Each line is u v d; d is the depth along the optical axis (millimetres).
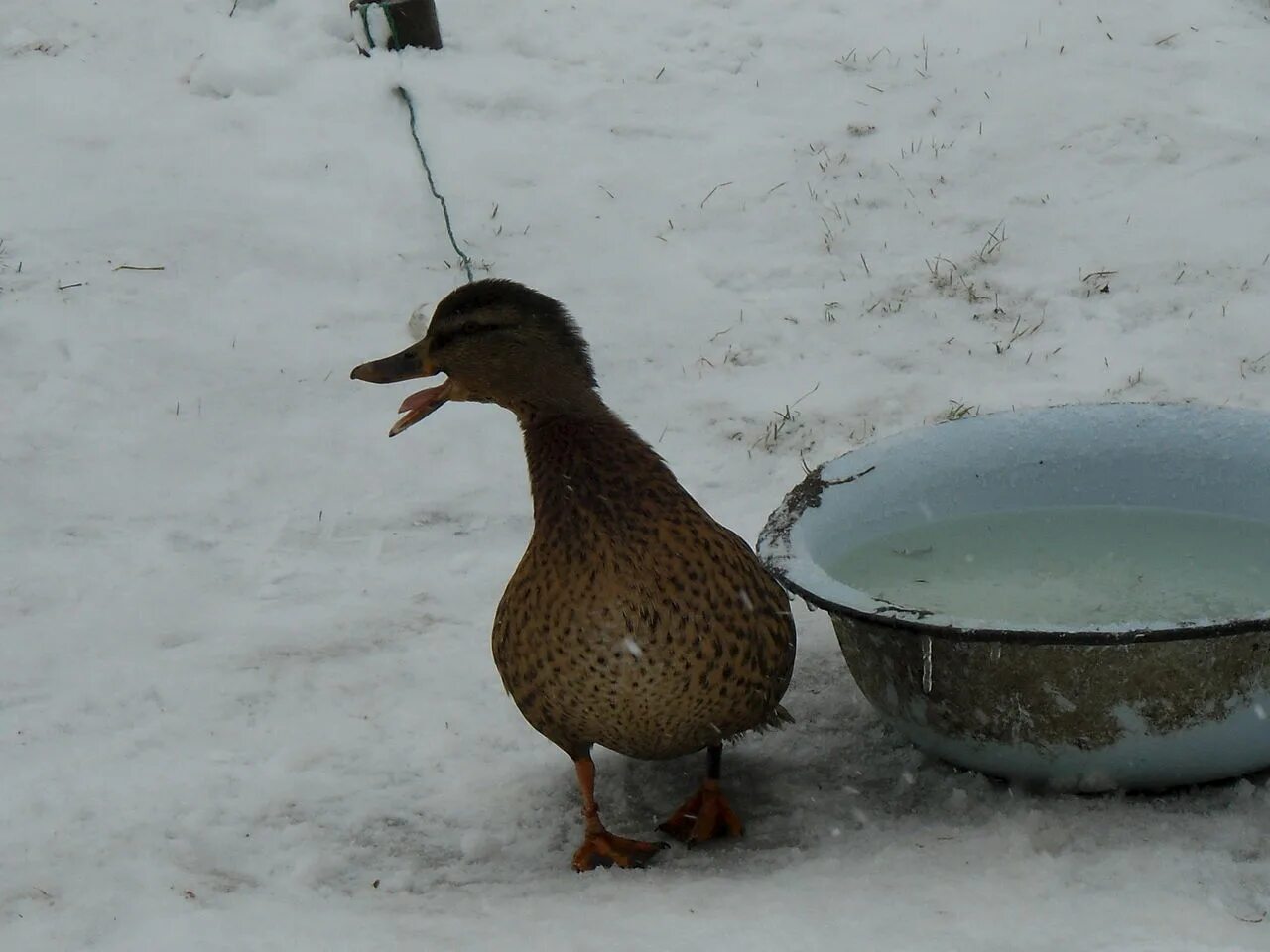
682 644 6699
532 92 16922
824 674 8938
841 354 13078
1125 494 8672
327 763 8141
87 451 11852
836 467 8461
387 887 7016
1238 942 5703
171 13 18094
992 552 8367
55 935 6352
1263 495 8414
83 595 10086
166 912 6543
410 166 15781
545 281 14172
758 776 7965
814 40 17797
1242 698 6832
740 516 10953
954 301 13664
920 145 15898
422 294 14016
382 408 12531
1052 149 15672
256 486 11547
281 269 14297
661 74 17281
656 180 15617
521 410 7090
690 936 5883
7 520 11000
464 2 18594
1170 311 13258
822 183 15438
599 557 6656
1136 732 6895
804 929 5898
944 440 8695
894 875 6590
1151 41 17281
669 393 12688
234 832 7441
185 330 13406
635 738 7031
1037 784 7363
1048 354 12859
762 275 14234
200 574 10359
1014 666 6875
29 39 17719
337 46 17531
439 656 9234
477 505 11328
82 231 14641
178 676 9039
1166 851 6617
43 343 13039
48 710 8688
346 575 10367
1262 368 12422
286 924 6289
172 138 16094
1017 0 18219
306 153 15914
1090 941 5707
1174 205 14703
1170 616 7543
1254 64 16750
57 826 7422
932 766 7898
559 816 7691
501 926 6219
